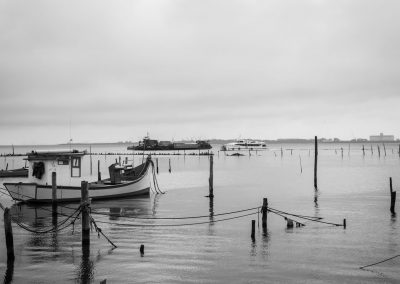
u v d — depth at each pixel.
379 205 36.66
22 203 37.44
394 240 23.39
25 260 19.56
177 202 39.59
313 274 17.70
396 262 19.30
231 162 125.19
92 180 63.12
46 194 36.66
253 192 47.69
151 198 42.62
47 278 17.30
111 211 34.22
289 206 36.47
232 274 17.72
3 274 17.72
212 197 42.47
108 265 18.84
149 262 19.28
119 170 44.44
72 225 27.58
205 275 17.61
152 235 24.58
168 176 73.12
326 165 102.88
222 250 21.27
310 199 41.06
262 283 16.70
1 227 27.06
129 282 16.86
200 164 114.56
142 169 47.06
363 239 23.58
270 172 81.50
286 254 20.58
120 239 23.52
